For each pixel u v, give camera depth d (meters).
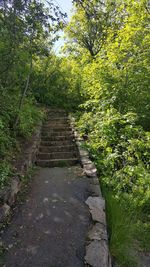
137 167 4.08
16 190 3.52
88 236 2.64
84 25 13.35
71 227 2.84
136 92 6.17
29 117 6.49
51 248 2.49
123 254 2.60
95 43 13.32
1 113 4.86
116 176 4.18
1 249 2.44
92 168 4.56
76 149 5.88
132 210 3.44
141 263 2.64
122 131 5.14
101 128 5.50
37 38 5.12
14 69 5.03
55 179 4.27
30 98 7.95
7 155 4.38
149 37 5.77
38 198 3.54
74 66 11.45
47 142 6.39
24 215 3.07
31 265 2.26
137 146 4.53
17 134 5.61
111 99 6.00
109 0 10.98
